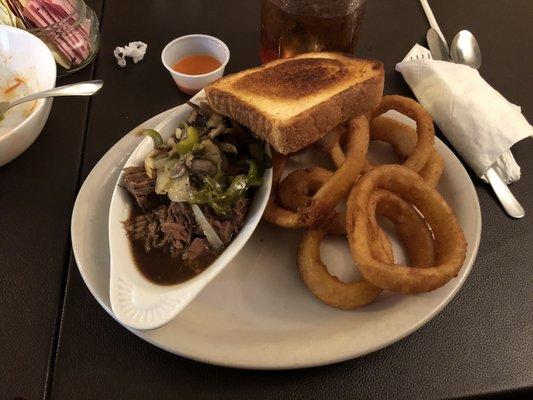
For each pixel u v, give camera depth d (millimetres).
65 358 244
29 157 328
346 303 253
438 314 266
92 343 250
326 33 336
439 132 356
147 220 276
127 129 346
